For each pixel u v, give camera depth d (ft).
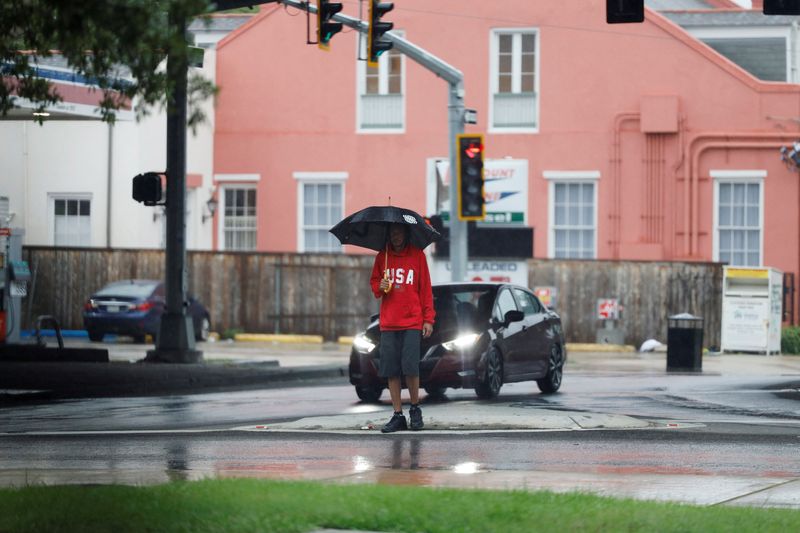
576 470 70.18
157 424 96.68
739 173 235.81
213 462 73.20
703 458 76.28
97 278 226.17
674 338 171.53
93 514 48.08
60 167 229.25
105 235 227.40
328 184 250.16
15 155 230.89
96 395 125.80
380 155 247.91
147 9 67.51
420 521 47.39
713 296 221.05
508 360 119.75
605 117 240.32
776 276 216.95
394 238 88.12
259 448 79.97
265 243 250.78
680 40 237.45
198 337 222.07
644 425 93.66
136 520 46.80
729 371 170.30
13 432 90.68
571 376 157.38
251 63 251.19
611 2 106.22
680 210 238.07
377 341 113.91
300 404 114.11
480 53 244.01
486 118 244.01
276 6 250.37
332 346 218.38
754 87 235.20
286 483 56.08
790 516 51.03
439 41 245.24
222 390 134.62
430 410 98.84
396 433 88.17
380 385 113.19
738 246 237.25
